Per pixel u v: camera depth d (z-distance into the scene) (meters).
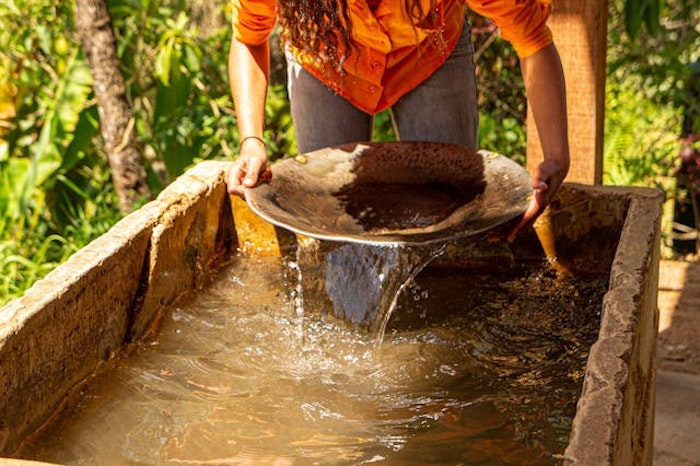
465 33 3.61
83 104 5.93
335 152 3.48
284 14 3.22
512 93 7.41
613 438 2.04
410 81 3.55
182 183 3.75
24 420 2.61
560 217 3.80
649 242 3.17
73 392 2.88
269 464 2.52
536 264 3.87
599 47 4.46
